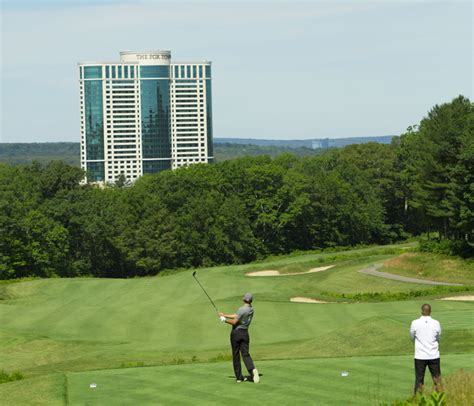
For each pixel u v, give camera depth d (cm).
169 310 5941
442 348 3322
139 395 2327
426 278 7781
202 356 4053
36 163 14625
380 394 2200
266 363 2748
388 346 3600
